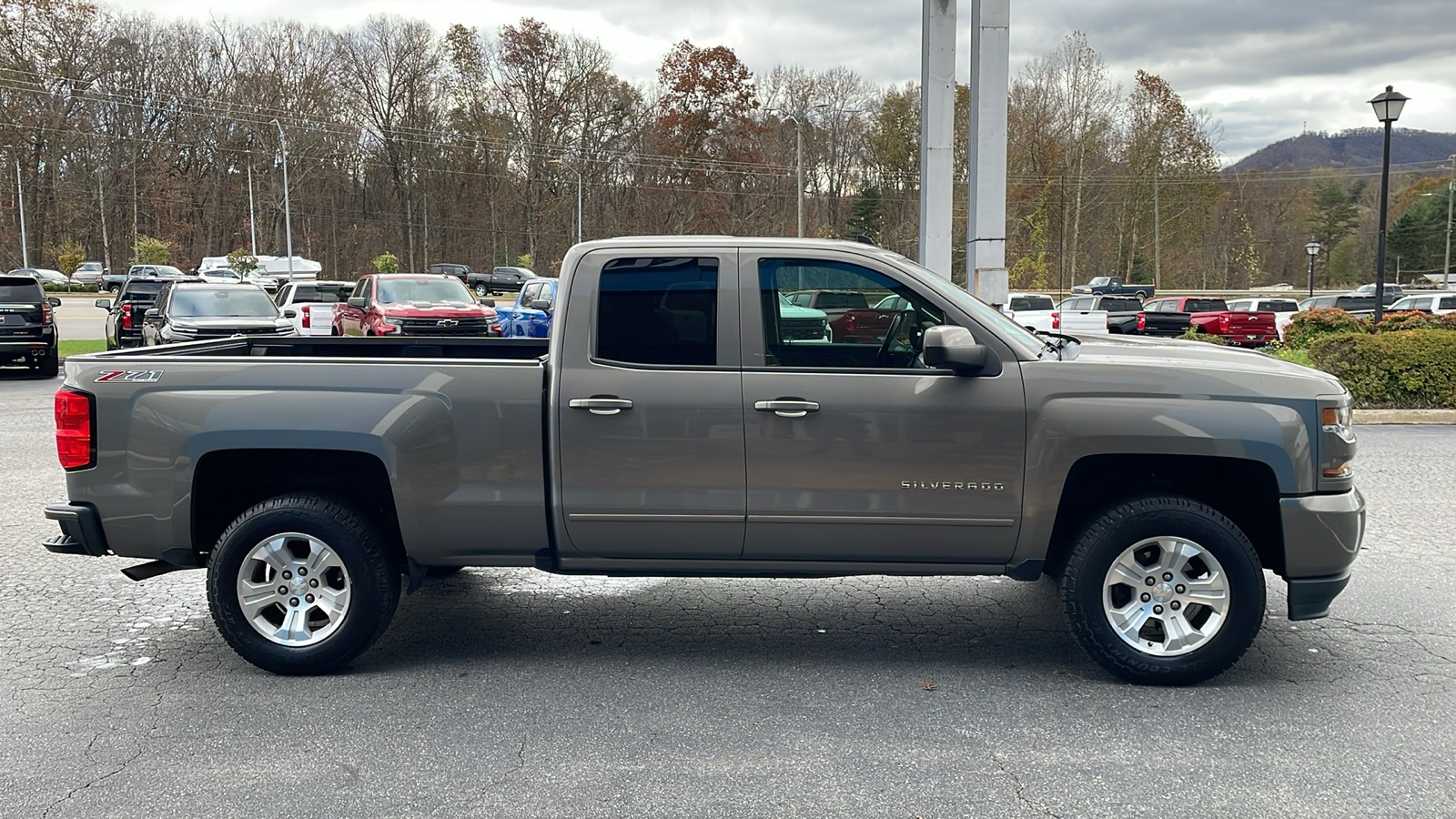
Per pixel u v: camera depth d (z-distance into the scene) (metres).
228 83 75.19
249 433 4.50
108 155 72.56
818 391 4.42
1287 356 16.89
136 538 4.64
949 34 12.45
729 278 4.52
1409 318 18.86
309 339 5.98
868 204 67.12
